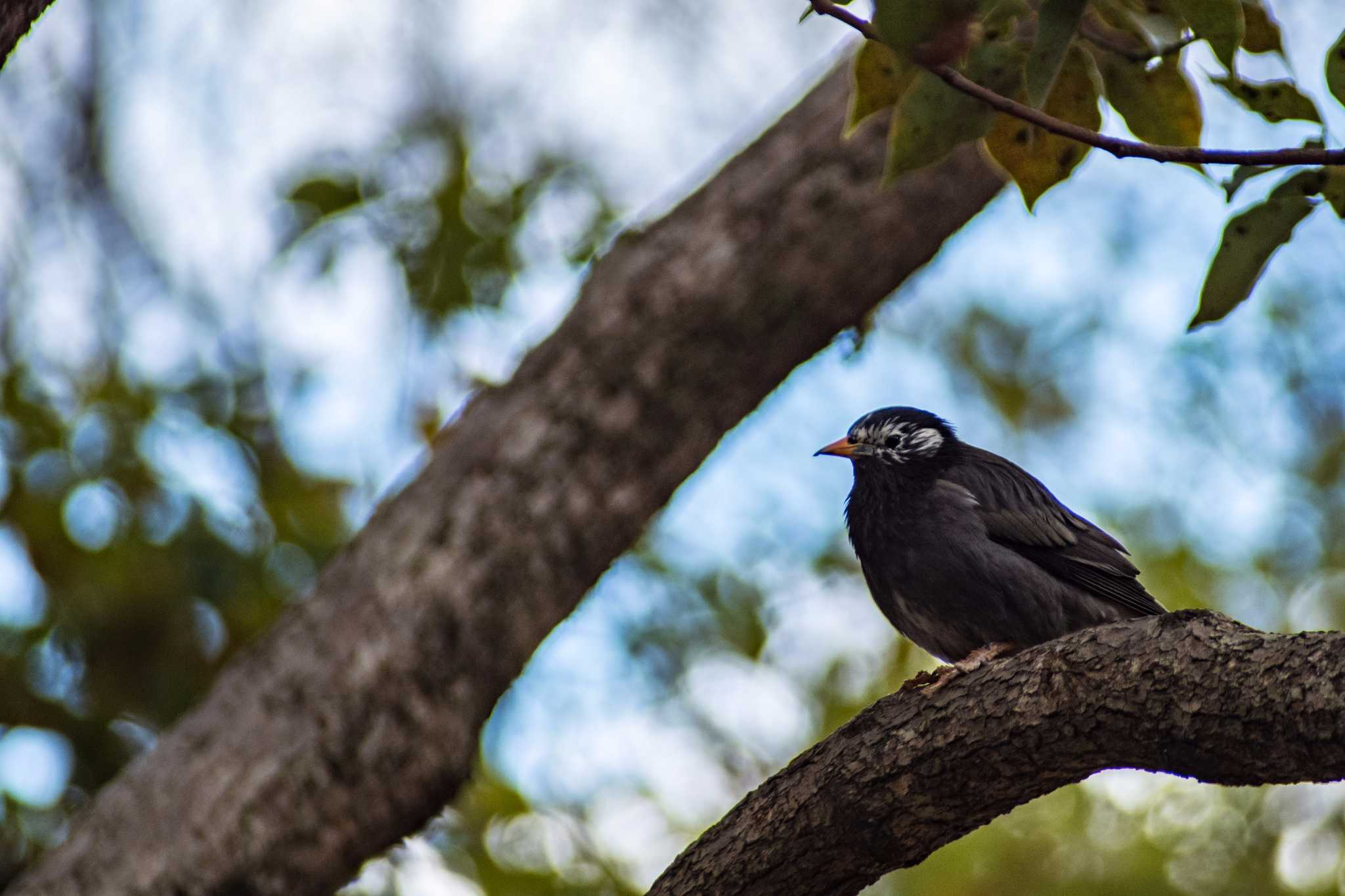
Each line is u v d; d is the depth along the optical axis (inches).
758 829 294.4
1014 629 413.4
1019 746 267.3
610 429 443.2
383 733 400.2
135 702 506.9
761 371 463.8
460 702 411.8
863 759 284.0
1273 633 244.8
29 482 499.8
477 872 490.0
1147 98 272.5
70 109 561.0
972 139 266.8
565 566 433.7
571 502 434.6
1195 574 586.9
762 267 460.1
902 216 469.1
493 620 420.2
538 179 534.9
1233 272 268.2
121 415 510.9
